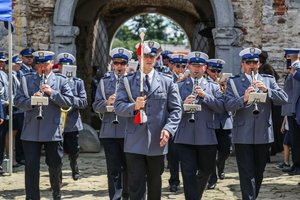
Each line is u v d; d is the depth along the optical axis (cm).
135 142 620
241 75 724
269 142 708
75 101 871
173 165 867
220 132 895
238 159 709
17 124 1093
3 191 887
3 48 1319
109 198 786
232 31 1335
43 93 707
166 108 634
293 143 1001
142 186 624
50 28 1352
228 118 890
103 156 1267
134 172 622
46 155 725
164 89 632
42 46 1352
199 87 724
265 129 705
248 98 680
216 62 888
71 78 895
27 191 710
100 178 995
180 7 2248
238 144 707
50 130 711
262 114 705
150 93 627
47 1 1341
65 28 1341
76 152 956
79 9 1725
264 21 1320
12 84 1018
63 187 914
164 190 887
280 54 1320
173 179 873
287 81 982
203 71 754
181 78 838
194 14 2211
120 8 2289
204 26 1917
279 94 701
